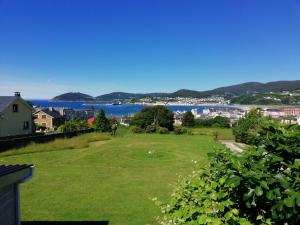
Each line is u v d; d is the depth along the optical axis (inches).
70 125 1668.3
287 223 112.8
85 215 383.9
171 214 140.3
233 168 115.7
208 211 119.9
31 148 955.3
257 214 120.6
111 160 802.8
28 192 488.7
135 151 952.3
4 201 224.2
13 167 234.8
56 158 833.5
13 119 1485.0
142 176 610.5
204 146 1073.5
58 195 471.8
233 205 123.6
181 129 1565.0
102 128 1603.1
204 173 143.8
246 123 1128.2
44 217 376.8
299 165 112.5
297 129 133.5
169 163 758.5
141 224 353.1
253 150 125.5
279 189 107.7
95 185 536.7
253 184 109.0
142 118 1830.7
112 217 376.2
